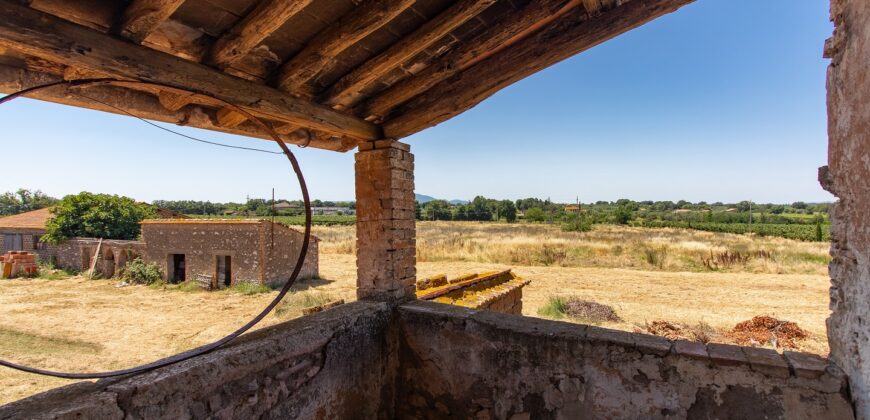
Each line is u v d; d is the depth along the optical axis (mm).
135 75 1884
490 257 18891
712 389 2219
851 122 1774
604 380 2480
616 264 17000
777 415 2082
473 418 2939
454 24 2244
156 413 1811
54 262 18172
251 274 12992
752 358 2158
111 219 18781
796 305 9914
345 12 2174
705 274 14734
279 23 1938
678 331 7461
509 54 2693
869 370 1737
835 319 2039
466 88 2904
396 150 3387
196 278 13586
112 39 1800
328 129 2990
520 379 2746
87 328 8570
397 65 2744
